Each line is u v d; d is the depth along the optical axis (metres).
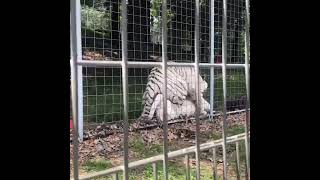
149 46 3.61
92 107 3.59
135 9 3.57
